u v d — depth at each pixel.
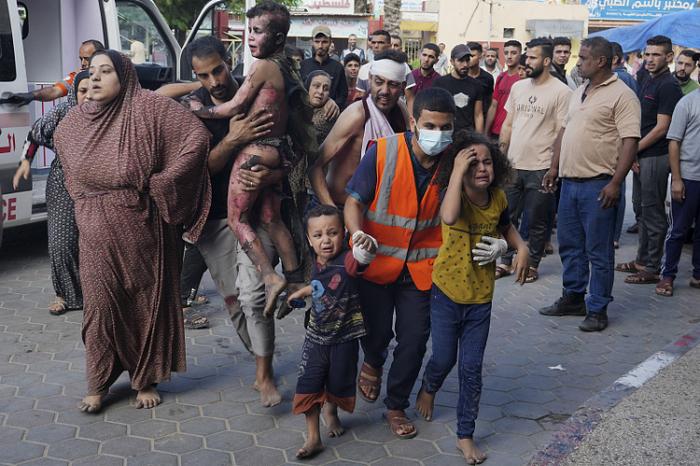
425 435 3.95
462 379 3.69
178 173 3.91
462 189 3.56
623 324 5.83
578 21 34.12
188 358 4.95
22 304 5.97
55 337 5.27
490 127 8.97
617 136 5.52
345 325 3.61
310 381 3.61
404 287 3.81
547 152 6.75
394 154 3.59
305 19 35.00
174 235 4.14
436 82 7.93
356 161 4.25
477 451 3.69
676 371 4.79
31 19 7.95
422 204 3.65
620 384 4.58
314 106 5.27
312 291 3.61
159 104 3.91
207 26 8.44
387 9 18.77
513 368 4.90
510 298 6.48
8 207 6.54
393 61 4.06
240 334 4.40
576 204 5.72
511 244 3.81
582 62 5.58
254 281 4.07
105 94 3.80
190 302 5.71
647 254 7.19
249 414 4.14
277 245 4.17
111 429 3.93
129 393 4.37
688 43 14.66
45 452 3.68
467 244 3.59
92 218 3.93
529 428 4.07
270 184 4.05
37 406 4.18
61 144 3.98
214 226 4.30
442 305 3.68
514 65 8.94
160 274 4.08
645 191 6.92
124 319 4.06
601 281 5.64
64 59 7.96
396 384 3.89
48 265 7.14
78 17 7.97
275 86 3.88
